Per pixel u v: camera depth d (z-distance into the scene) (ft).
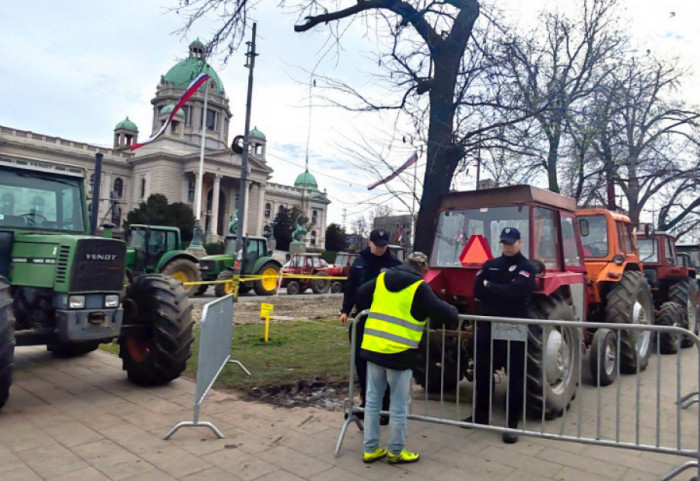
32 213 19.40
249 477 11.41
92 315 16.98
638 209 50.01
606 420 16.30
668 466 12.47
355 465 12.25
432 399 18.43
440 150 22.39
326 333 32.94
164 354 18.49
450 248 18.51
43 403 16.99
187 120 229.25
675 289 31.24
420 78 23.25
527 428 15.25
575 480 11.57
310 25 23.49
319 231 299.17
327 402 17.71
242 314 44.01
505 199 17.62
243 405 17.13
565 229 19.70
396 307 12.26
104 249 17.43
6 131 197.77
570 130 28.25
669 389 20.58
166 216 173.88
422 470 12.02
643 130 44.73
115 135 276.21
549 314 15.52
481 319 13.66
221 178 237.25
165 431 14.35
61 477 11.18
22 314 18.07
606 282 24.13
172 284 19.61
